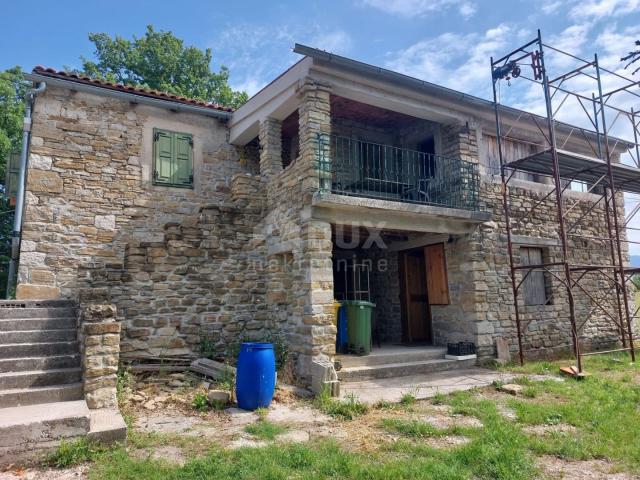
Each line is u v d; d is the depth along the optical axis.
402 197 8.33
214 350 7.02
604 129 8.05
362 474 3.31
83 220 7.43
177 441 4.05
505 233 8.70
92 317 4.58
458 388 6.19
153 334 6.62
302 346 6.43
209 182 8.69
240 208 7.66
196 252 7.14
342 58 6.59
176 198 8.30
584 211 10.18
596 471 3.46
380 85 7.29
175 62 17.66
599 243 10.24
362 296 10.22
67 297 7.10
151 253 6.80
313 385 5.91
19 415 3.73
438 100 7.96
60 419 3.64
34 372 4.62
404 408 5.26
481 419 4.76
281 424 4.62
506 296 8.45
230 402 5.30
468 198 8.13
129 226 7.80
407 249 9.39
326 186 6.62
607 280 10.12
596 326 9.78
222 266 7.34
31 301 6.07
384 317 9.83
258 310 7.56
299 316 6.59
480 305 8.01
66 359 4.93
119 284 6.51
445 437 4.23
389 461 3.55
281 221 7.29
